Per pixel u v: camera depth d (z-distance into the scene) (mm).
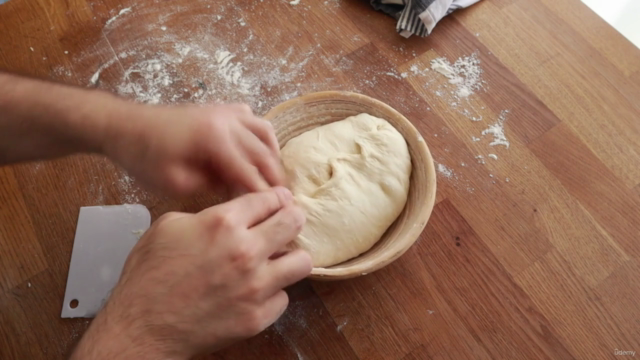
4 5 968
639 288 719
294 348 677
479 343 681
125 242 746
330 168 720
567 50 933
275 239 476
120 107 562
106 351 436
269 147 624
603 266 734
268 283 469
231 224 461
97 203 779
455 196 791
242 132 588
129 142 553
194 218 473
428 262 738
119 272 721
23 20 956
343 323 695
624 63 920
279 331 687
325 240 666
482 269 732
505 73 910
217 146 554
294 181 720
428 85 898
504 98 884
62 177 797
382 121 756
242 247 451
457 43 944
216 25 965
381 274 729
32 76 585
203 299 452
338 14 982
